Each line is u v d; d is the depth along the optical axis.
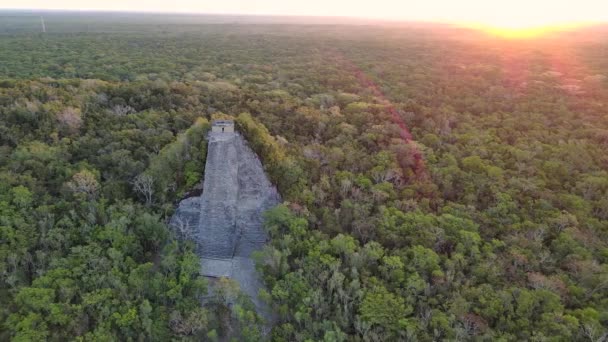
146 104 71.19
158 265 42.53
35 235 41.81
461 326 35.09
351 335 35.75
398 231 45.16
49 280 37.22
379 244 43.28
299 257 42.62
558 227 46.72
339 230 46.03
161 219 46.38
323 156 58.53
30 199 45.00
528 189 52.53
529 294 36.88
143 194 49.78
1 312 34.94
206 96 78.62
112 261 40.09
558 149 62.12
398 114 75.50
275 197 49.41
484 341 33.78
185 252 41.38
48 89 68.44
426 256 40.88
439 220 46.44
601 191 52.91
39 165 50.12
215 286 39.62
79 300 37.09
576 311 35.81
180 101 73.12
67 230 42.81
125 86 75.31
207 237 44.25
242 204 46.88
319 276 39.50
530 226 46.44
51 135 55.59
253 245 45.28
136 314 35.94
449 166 57.41
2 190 45.09
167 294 37.59
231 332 37.00
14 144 54.28
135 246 42.50
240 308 35.94
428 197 52.75
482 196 52.84
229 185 45.56
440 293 38.38
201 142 51.72
